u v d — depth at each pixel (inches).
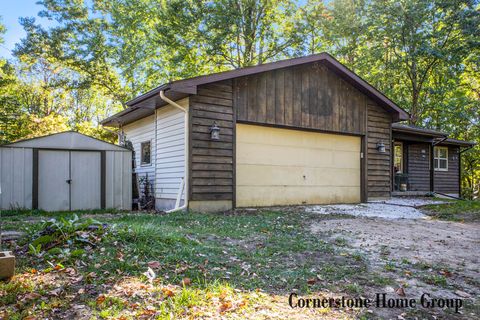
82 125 822.5
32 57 787.4
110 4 825.5
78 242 159.6
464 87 883.4
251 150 373.1
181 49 775.1
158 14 780.0
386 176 479.2
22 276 122.1
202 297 109.7
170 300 105.9
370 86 447.5
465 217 329.7
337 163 440.1
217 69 859.4
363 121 457.4
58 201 349.4
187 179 328.5
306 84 407.8
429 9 735.1
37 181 340.8
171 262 144.0
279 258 164.4
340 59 917.2
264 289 122.3
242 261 154.8
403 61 805.9
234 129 354.3
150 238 173.3
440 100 852.0
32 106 1010.1
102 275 126.0
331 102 428.5
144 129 456.4
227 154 349.7
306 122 404.5
